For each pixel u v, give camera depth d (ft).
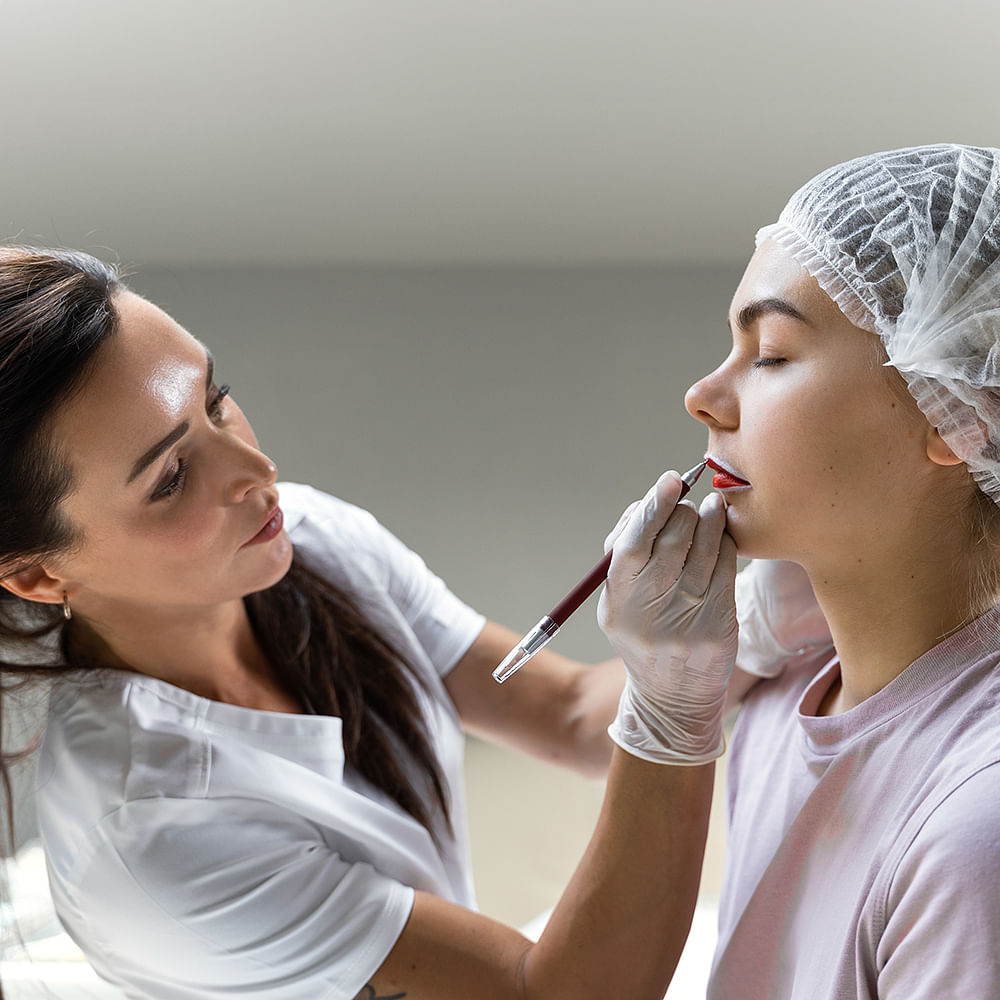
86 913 3.47
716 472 2.87
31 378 3.05
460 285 8.62
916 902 2.32
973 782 2.32
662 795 3.15
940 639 2.69
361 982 3.34
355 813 3.72
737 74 6.40
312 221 8.01
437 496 8.62
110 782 3.41
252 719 3.71
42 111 6.70
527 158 7.23
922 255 2.43
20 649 3.73
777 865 2.89
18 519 3.24
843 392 2.52
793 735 3.12
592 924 3.20
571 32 6.16
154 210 7.73
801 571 3.27
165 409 3.22
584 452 8.55
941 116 6.59
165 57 6.31
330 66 6.41
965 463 2.54
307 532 4.32
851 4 5.88
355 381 8.66
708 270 8.45
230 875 3.37
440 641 4.49
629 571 2.93
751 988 2.95
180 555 3.39
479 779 7.56
